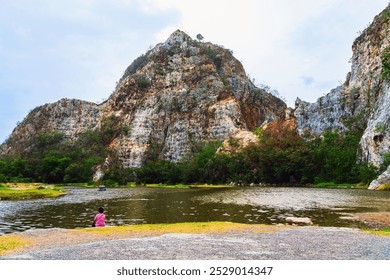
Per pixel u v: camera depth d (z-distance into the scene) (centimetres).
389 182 8181
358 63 14412
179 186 14088
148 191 10050
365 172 9850
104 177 17188
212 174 14938
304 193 7331
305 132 14625
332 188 9388
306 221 3098
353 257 1584
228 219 3638
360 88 13575
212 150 16912
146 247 1792
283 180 12862
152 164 18088
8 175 18288
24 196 7256
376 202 5025
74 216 4181
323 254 1639
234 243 1900
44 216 4191
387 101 10550
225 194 7606
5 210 4825
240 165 14138
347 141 12562
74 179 17838
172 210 4625
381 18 14088
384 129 10100
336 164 11556
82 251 1723
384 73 10381
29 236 2269
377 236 2164
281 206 4775
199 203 5556
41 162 19062
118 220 3750
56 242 2038
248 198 6319
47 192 8112
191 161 17188
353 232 2344
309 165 12062
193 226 2633
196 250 1711
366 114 12825
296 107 15850
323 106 14562
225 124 19850
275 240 2000
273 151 13288
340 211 4034
